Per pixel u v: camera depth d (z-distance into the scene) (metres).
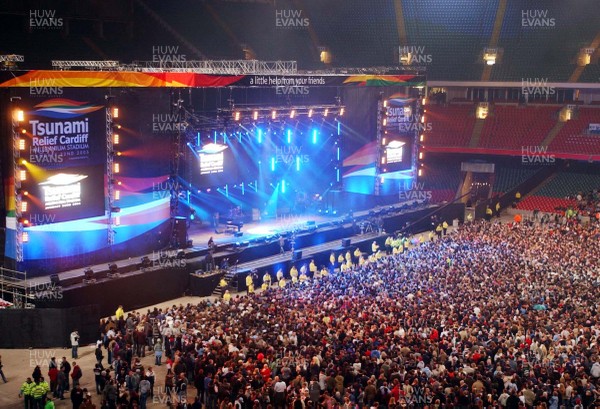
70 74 48.31
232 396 30.95
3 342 42.19
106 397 31.95
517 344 36.84
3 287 47.22
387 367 31.98
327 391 30.52
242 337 36.59
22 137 47.06
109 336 39.66
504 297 44.62
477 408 27.66
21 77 46.28
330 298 45.00
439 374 31.67
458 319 40.09
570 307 42.78
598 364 33.44
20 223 47.59
